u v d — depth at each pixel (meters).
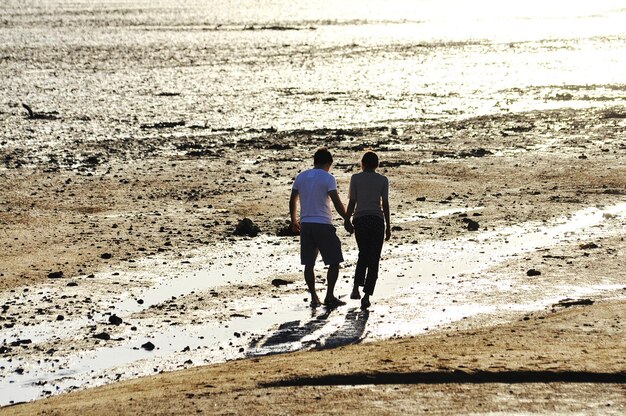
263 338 20.52
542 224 32.59
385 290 24.39
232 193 39.25
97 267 27.20
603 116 65.19
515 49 134.50
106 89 86.19
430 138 56.19
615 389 14.56
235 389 15.23
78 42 148.25
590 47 136.12
